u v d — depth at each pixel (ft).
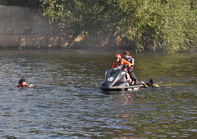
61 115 57.52
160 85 87.61
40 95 73.72
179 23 192.65
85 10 209.56
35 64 132.26
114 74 82.33
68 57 163.22
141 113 59.06
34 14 225.76
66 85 85.92
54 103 66.23
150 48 218.79
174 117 56.70
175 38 187.52
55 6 206.18
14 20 221.25
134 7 182.91
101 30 212.64
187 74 107.14
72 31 228.84
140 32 186.29
